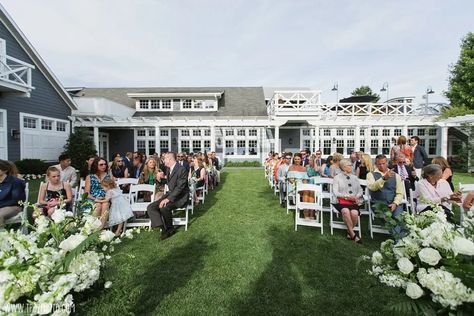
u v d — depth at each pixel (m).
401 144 7.91
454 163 19.11
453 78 21.45
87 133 16.09
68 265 1.52
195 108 23.72
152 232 5.45
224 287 3.29
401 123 18.88
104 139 21.66
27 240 1.57
